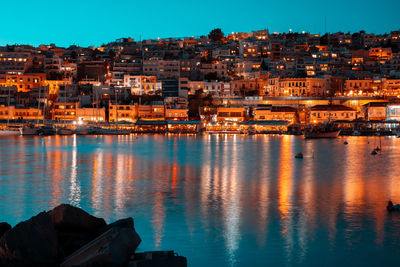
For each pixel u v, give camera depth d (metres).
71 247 26.38
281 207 47.12
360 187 60.28
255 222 40.66
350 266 29.95
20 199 52.06
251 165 89.31
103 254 24.39
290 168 83.75
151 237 36.03
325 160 98.69
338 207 46.81
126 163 93.81
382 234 36.59
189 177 71.38
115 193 56.22
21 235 24.58
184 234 36.81
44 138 195.38
